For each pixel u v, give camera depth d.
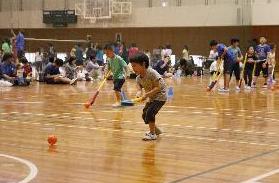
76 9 38.88
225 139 8.58
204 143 8.20
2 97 16.16
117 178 5.91
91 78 25.80
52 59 23.44
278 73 33.78
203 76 31.02
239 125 10.23
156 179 5.85
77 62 27.42
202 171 6.23
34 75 24.97
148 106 8.59
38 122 10.52
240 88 20.41
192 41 36.66
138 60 8.39
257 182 5.68
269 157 7.08
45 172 6.18
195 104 14.30
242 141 8.38
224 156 7.15
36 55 29.70
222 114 12.02
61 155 7.20
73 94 17.53
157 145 8.02
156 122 10.64
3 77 21.30
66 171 6.24
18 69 21.81
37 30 41.22
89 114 11.90
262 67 21.02
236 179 5.82
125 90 19.06
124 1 37.41
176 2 36.00
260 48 20.98
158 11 36.53
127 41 38.72
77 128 9.73
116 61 13.18
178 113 12.18
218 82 23.58
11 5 41.59
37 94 17.44
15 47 26.34
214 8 34.75
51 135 8.74
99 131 9.38
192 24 35.50
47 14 39.91
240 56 19.12
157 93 8.51
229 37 35.34
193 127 9.95
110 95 17.09
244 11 33.84
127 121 10.73
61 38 40.53
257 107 13.57
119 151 7.52
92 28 39.28
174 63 33.00
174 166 6.52
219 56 18.94
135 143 8.19
